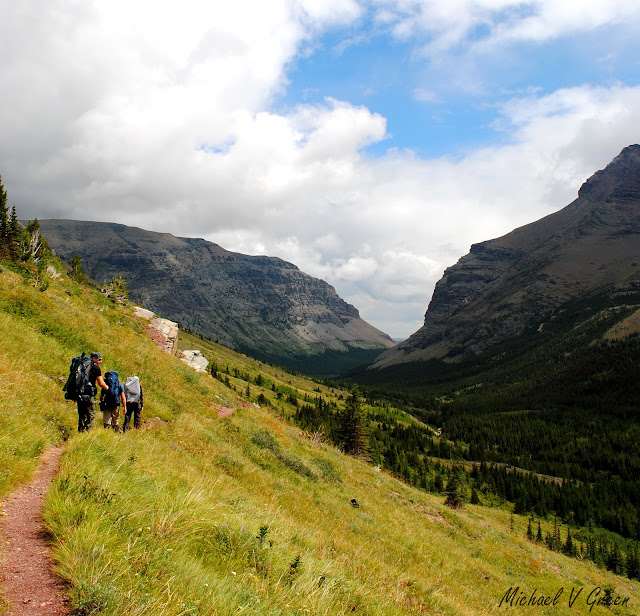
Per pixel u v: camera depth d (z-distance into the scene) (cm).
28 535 574
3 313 1683
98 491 710
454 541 2366
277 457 2061
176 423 1720
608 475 15200
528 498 12569
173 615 477
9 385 1089
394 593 1020
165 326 4384
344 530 1609
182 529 711
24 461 770
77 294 3228
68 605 455
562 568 2756
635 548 10025
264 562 745
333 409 17600
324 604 674
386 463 12400
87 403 1094
